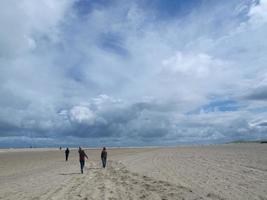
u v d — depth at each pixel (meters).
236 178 20.44
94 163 44.28
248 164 30.34
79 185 20.28
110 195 15.82
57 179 24.52
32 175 28.91
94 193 16.69
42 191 18.17
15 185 21.77
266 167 26.91
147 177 22.61
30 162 49.62
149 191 16.28
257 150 64.31
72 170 32.97
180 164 34.09
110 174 26.86
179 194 14.99
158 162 38.75
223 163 32.84
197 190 16.09
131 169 30.36
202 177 21.66
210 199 13.65
